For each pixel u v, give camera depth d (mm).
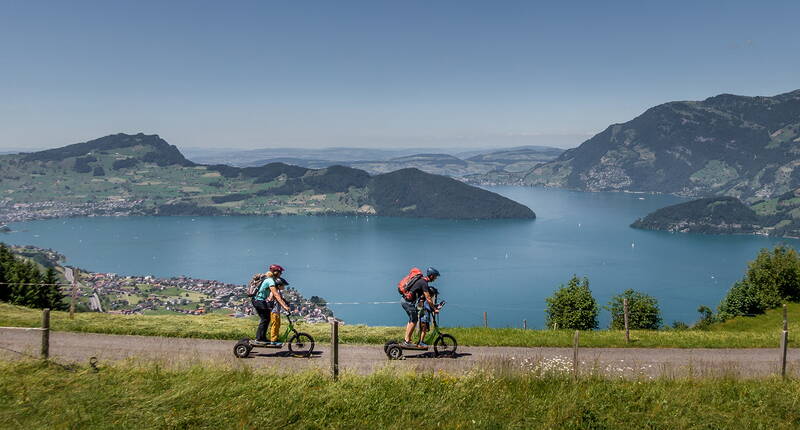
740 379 16594
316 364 16734
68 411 11523
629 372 18328
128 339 20516
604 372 17250
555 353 21156
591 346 23125
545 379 14836
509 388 14008
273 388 13062
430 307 18406
